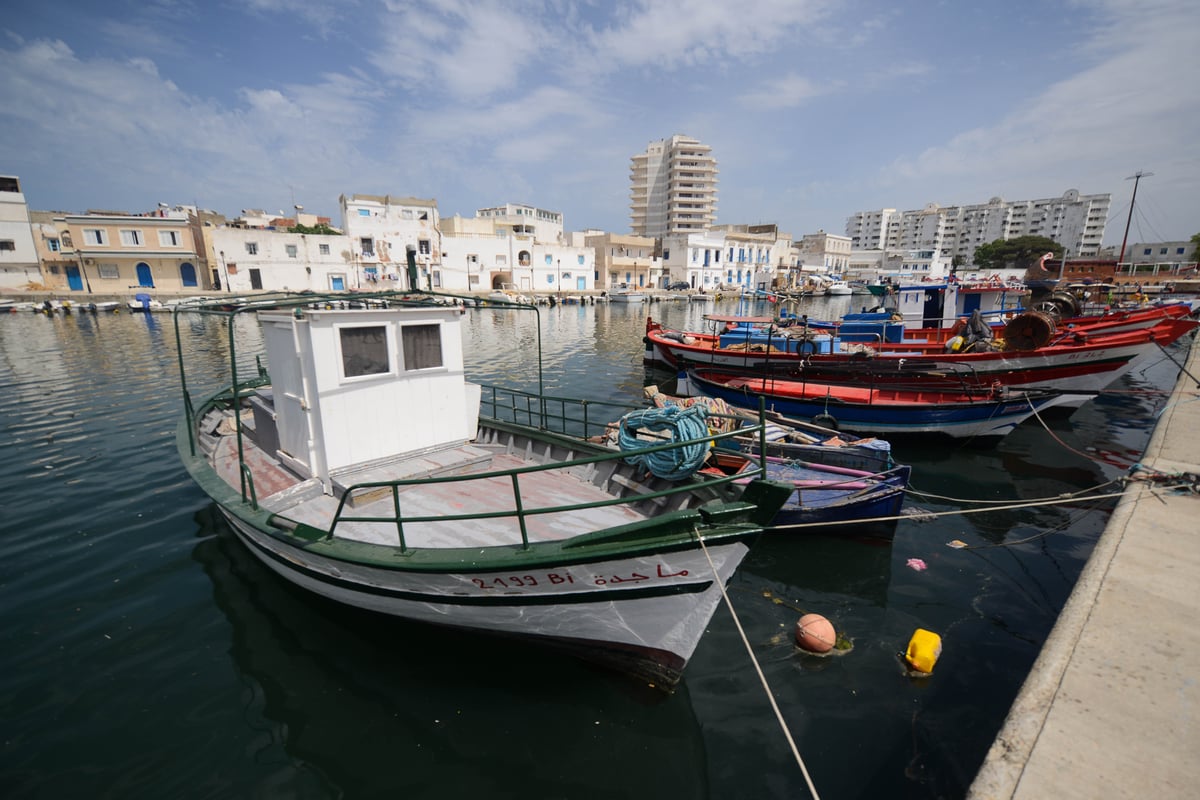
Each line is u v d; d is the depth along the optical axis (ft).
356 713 17.13
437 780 15.02
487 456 25.21
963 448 44.04
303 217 226.58
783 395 47.55
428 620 19.31
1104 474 38.68
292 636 20.48
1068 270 194.70
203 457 27.76
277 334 23.03
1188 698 11.69
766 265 310.45
